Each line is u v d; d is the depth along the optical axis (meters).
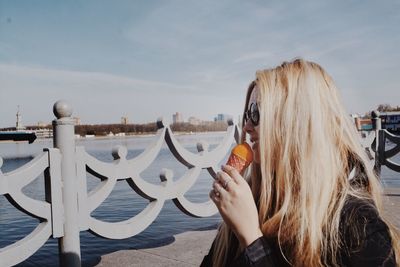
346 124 1.19
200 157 4.79
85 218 3.38
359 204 1.04
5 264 2.91
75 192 3.29
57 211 3.18
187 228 7.06
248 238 1.13
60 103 3.19
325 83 1.20
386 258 0.96
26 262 5.53
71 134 3.25
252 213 1.14
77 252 3.30
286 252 1.14
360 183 1.16
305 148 1.13
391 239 0.99
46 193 3.22
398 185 10.89
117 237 3.71
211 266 1.56
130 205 10.39
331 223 1.06
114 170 3.67
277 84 1.21
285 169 1.15
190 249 4.32
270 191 1.21
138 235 6.63
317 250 1.07
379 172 8.52
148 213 4.07
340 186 1.12
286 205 1.14
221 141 5.29
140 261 3.96
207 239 4.71
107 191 3.59
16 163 29.27
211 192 1.24
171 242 4.62
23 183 2.99
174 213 8.43
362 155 1.18
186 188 4.57
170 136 4.41
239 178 1.19
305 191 1.11
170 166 21.98
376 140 8.59
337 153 1.15
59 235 3.20
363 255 0.98
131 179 3.88
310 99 1.16
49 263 5.52
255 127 1.30
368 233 0.98
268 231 1.17
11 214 9.77
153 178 16.64
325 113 1.16
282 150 1.17
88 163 3.42
